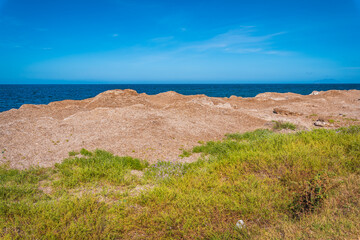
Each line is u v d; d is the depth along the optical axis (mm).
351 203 3742
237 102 26922
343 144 6629
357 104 24234
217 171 6055
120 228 3719
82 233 3525
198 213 4027
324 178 4324
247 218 3865
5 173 6191
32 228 3713
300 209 3902
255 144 7992
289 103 25062
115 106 19625
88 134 9523
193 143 9500
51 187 5477
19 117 15305
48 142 8727
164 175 6023
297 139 7816
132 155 7809
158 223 3871
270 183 4957
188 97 27969
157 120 11609
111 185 5570
